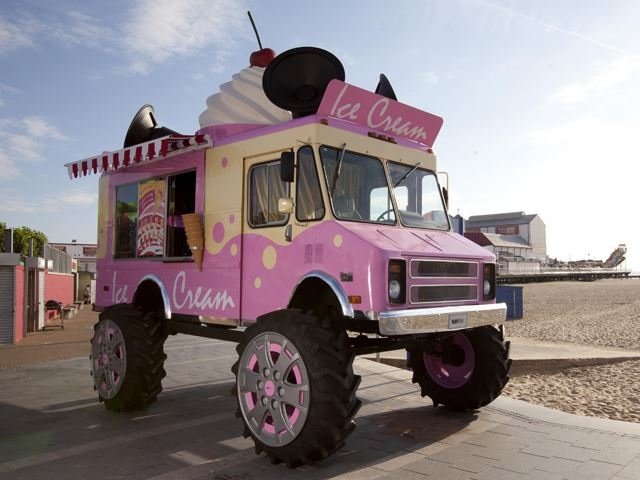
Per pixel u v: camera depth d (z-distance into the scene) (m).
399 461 4.83
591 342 15.04
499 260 60.06
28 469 4.67
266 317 5.00
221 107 6.61
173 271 6.68
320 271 4.97
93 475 4.52
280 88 6.05
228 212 5.96
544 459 4.82
